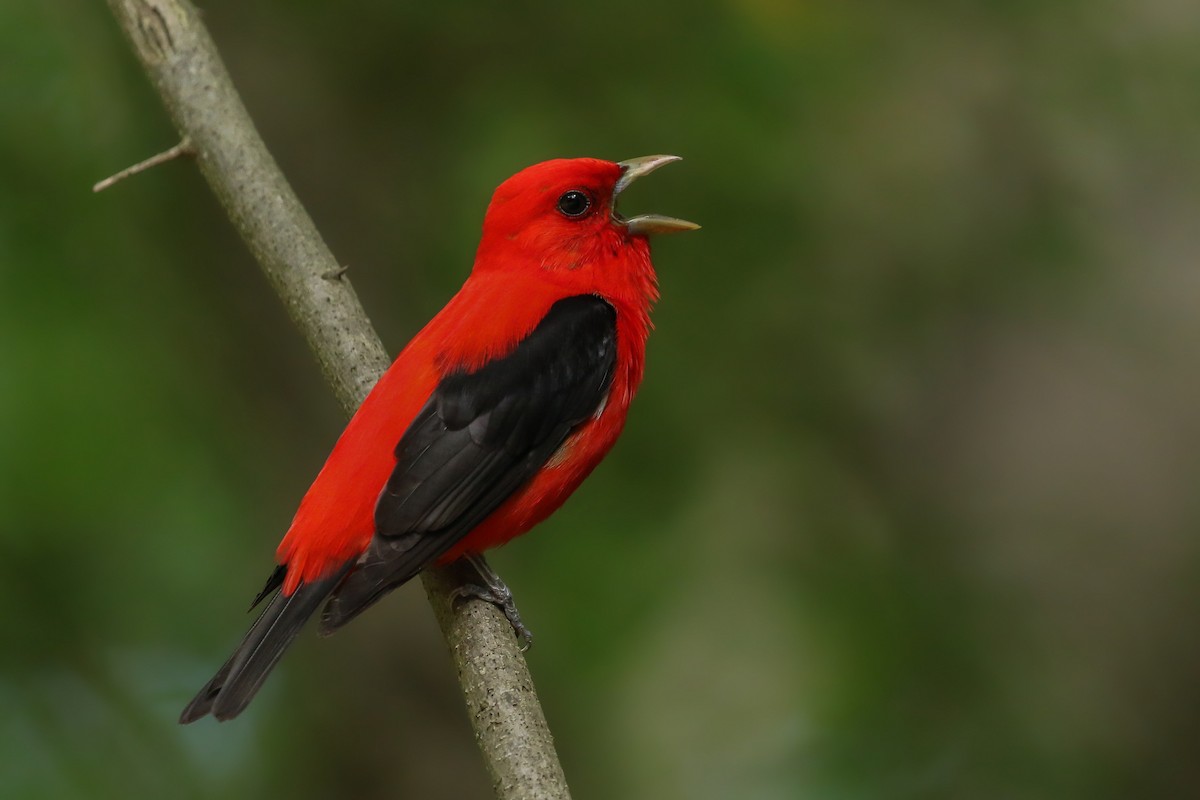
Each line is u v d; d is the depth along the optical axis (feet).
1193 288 49.44
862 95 44.52
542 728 24.39
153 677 46.42
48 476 42.91
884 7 45.62
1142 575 50.39
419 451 26.96
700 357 42.91
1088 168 47.57
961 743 43.86
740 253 41.96
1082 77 45.78
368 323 29.53
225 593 46.73
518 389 28.19
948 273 46.50
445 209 43.14
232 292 45.24
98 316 43.39
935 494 49.73
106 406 43.32
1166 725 49.19
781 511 45.52
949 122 46.11
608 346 29.71
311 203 44.37
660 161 31.19
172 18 31.40
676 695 44.37
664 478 41.47
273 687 45.75
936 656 44.73
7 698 44.96
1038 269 46.73
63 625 44.96
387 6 43.73
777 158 42.34
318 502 26.40
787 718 43.86
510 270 30.42
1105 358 51.26
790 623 44.57
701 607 43.88
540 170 30.68
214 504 45.98
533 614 41.78
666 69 42.60
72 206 43.06
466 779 44.60
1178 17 45.85
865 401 47.93
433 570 27.25
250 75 44.57
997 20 45.75
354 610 25.27
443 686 45.06
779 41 42.60
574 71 43.21
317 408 45.83
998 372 50.67
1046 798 44.42
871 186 45.32
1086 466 50.83
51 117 43.29
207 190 44.60
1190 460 50.78
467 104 43.96
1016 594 49.26
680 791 43.01
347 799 44.65
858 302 45.91
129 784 45.03
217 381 45.52
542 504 28.84
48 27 43.57
